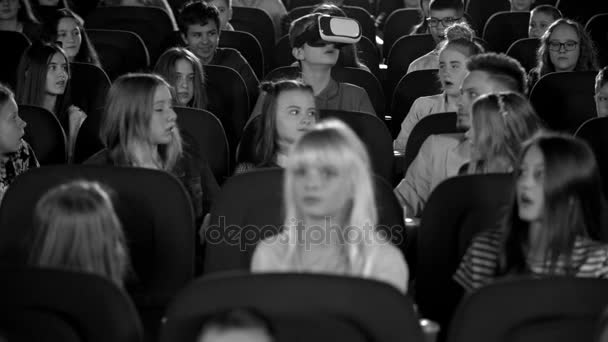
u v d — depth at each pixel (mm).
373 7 9195
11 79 5789
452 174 3689
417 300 2932
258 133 3570
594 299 2016
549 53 5508
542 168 2500
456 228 2842
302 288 1956
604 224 2541
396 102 5262
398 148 4836
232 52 5809
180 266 2861
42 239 2338
